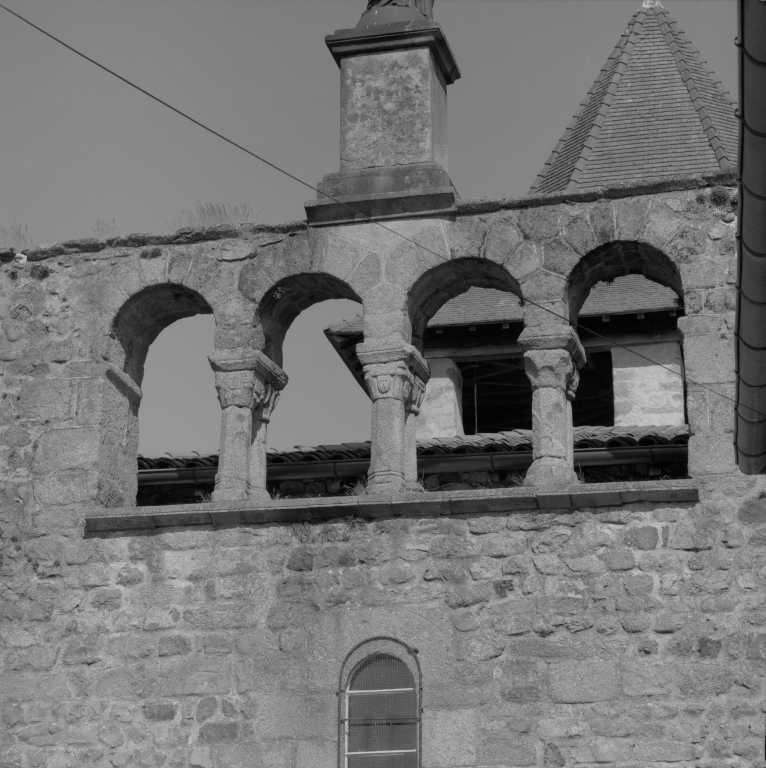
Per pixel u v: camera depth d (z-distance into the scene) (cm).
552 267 1802
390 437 1789
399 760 1667
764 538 1658
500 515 1716
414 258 1842
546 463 1741
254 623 1731
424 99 1927
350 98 1942
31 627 1777
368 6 2011
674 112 2678
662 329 2528
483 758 1636
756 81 1080
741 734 1595
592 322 2530
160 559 1775
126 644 1748
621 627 1653
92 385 1867
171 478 2038
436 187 1858
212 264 1886
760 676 1611
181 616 1748
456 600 1695
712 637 1631
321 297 1919
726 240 1770
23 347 1898
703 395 1723
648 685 1628
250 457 1842
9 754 1727
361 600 1716
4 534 1825
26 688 1752
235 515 1767
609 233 1795
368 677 1698
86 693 1739
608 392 2706
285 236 1883
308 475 2009
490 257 1820
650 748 1608
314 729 1681
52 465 1841
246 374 1842
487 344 2580
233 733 1695
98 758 1711
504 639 1672
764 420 1413
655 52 2798
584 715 1630
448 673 1672
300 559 1744
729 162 2541
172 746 1702
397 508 1734
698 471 1697
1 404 1880
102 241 1914
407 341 1833
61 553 1797
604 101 2720
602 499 1695
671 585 1658
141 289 1894
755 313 1269
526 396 2755
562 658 1653
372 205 1864
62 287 1914
